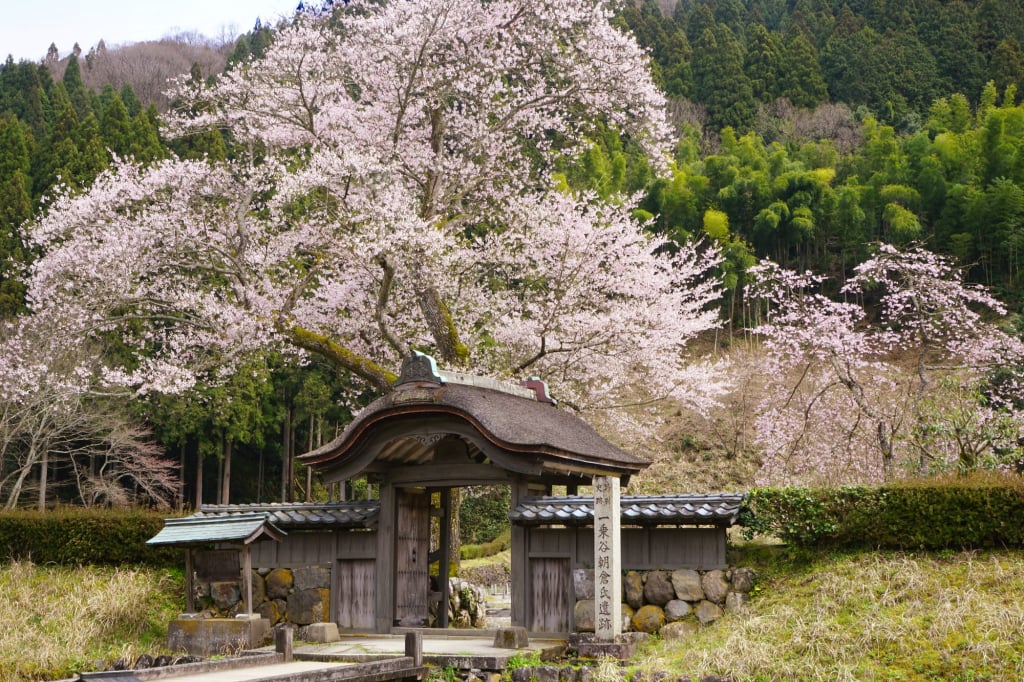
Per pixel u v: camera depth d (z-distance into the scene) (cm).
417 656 787
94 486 2558
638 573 941
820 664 722
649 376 1587
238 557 955
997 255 3556
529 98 1600
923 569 848
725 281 3612
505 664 791
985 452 1200
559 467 909
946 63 5509
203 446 2795
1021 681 650
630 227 1510
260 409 2950
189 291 1512
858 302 3725
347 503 1066
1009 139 3838
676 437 2733
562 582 943
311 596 1042
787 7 6738
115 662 870
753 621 823
